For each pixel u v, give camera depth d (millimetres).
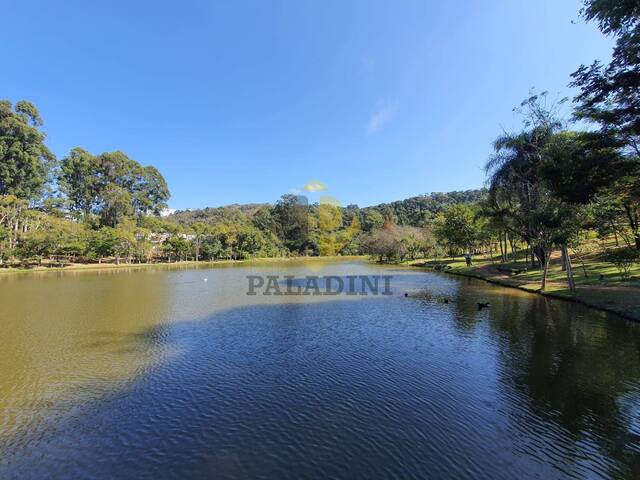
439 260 58906
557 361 10875
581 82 12914
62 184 82375
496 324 15727
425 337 13906
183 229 89625
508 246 59781
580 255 34250
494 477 5629
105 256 71438
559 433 6945
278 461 6141
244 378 9969
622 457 6133
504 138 31141
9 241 55031
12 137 66188
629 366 10328
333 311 19547
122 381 9828
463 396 8625
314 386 9352
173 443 6754
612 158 13930
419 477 5660
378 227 103312
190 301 23734
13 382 9797
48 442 6828
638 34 10406
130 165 98188
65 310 20531
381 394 8805
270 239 105688
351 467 5941
